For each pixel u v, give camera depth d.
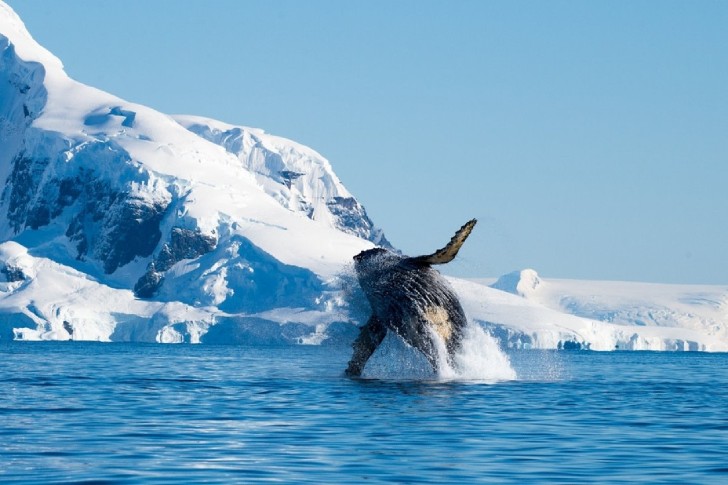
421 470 61.06
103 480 56.78
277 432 78.38
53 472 59.19
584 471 61.16
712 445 73.00
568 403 106.19
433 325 125.00
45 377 152.25
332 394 112.31
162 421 85.75
